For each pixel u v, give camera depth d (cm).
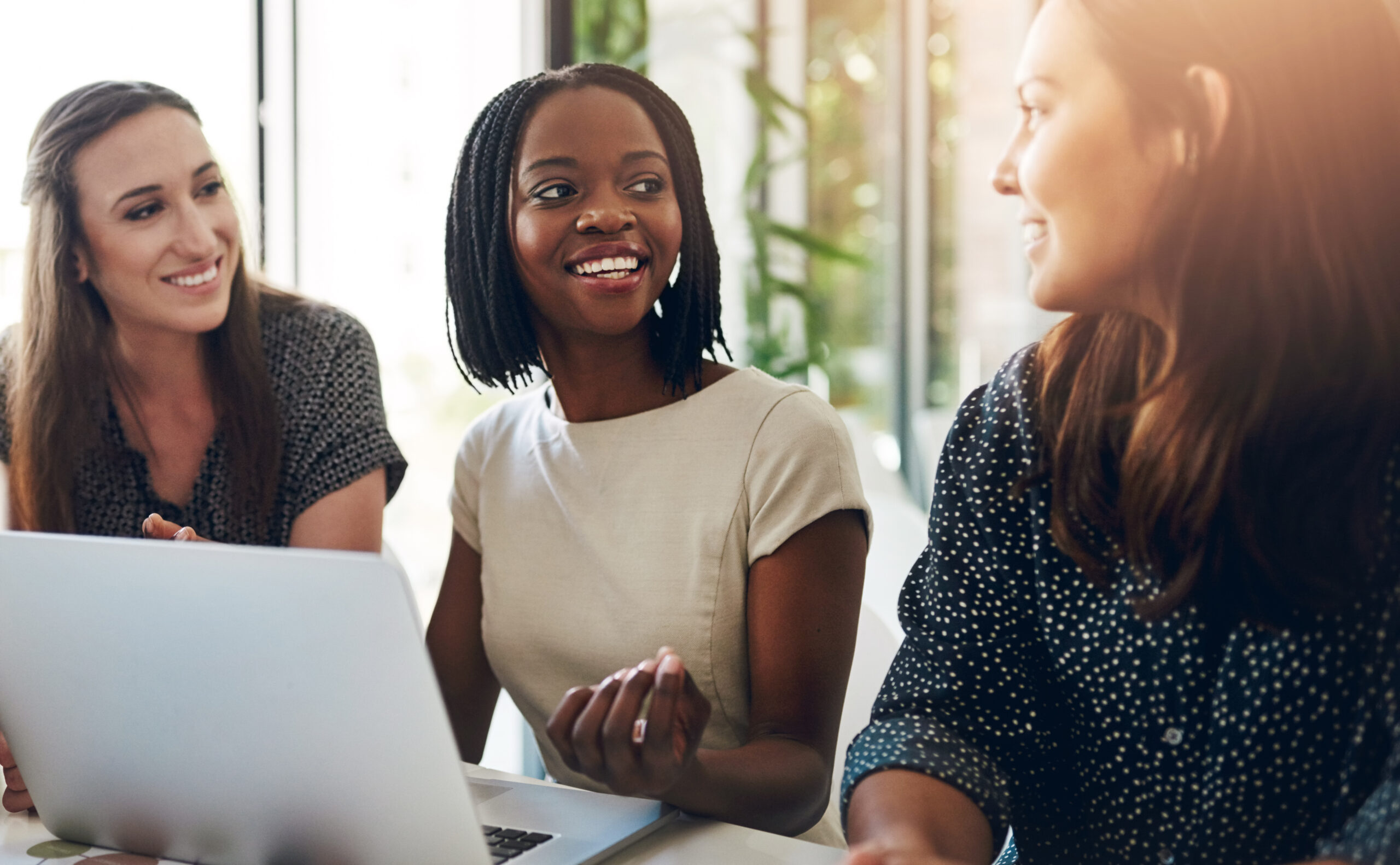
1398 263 73
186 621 77
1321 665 77
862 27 423
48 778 89
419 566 225
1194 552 80
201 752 81
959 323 439
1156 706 85
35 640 84
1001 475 94
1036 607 93
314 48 209
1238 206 72
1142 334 87
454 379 227
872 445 301
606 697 78
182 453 147
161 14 193
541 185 115
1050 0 80
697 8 337
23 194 140
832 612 112
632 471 121
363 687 73
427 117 222
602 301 115
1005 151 84
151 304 137
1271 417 75
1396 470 75
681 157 121
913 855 73
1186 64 72
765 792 98
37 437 141
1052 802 94
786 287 318
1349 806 76
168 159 136
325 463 146
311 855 81
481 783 102
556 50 213
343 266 215
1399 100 72
